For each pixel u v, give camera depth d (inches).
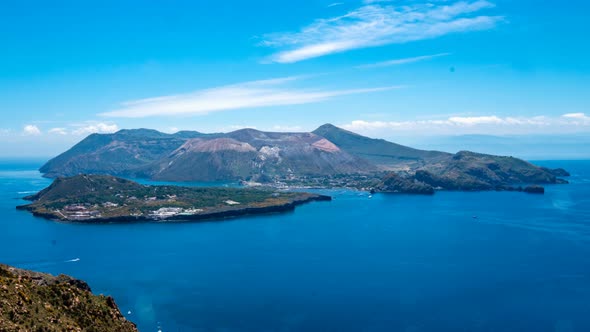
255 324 6579.7
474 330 6441.9
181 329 6397.6
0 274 4160.9
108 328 4261.8
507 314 7022.6
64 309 4121.6
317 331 6368.1
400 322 6692.9
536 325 6609.3
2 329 3314.5
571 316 6943.9
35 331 3533.5
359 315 6943.9
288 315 6914.4
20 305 3718.0
